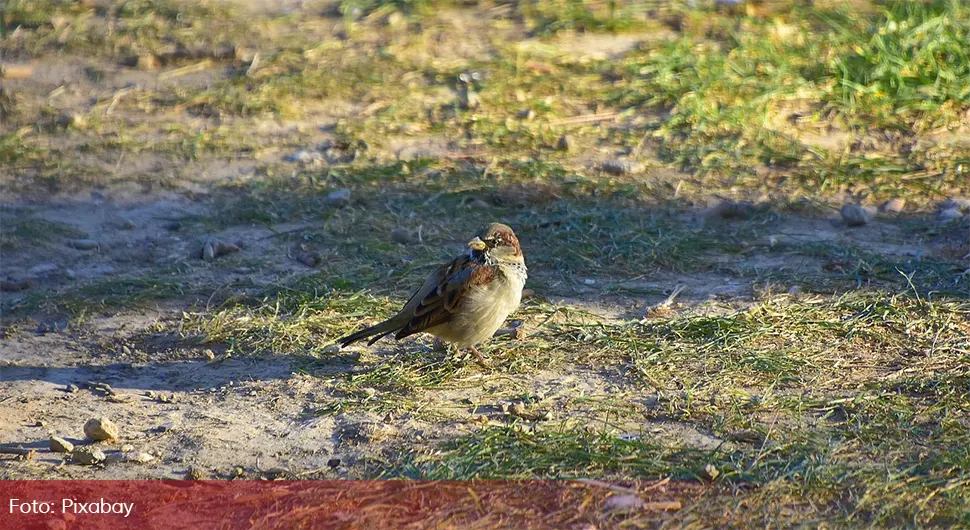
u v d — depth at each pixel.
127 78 18.61
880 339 10.39
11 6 21.55
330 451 8.85
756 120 15.98
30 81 18.53
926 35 17.56
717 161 15.04
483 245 9.90
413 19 20.61
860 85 16.45
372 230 13.45
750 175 14.66
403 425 9.20
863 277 11.75
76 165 15.55
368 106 17.20
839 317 10.88
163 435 9.22
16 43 19.98
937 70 16.56
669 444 8.66
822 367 9.90
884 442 8.52
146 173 15.30
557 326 11.01
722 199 14.03
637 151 15.45
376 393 9.80
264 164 15.51
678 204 13.95
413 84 17.89
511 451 8.55
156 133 16.56
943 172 14.54
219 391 9.98
